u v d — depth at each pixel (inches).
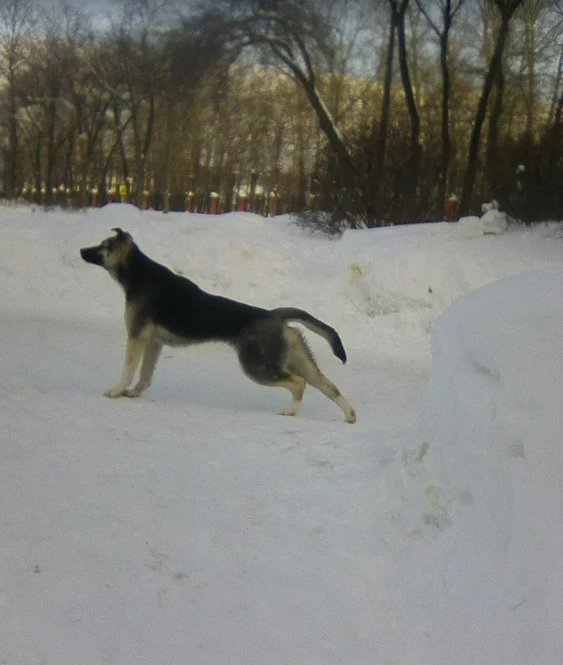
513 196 655.8
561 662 106.5
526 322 146.4
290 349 304.0
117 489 196.5
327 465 230.4
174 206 1872.5
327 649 134.1
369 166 839.7
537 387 133.9
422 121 1171.9
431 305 554.3
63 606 139.5
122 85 1572.3
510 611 121.6
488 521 140.9
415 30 1315.2
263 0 976.3
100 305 585.3
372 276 574.6
